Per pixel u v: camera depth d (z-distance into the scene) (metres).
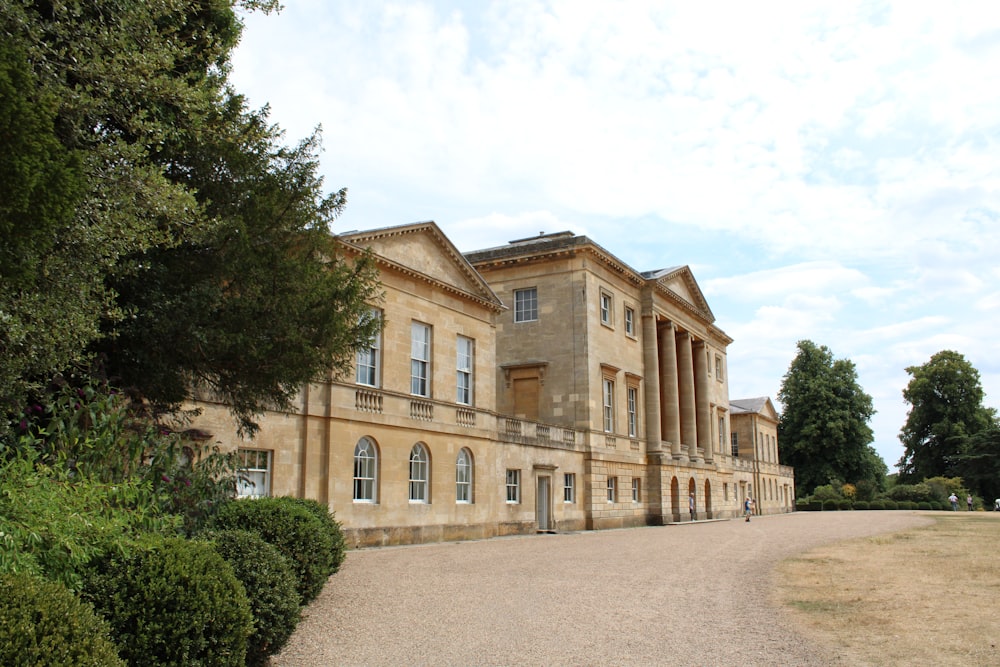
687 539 30.31
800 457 89.19
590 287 40.59
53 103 8.48
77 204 9.07
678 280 51.62
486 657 9.71
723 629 11.39
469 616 12.29
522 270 41.72
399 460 26.81
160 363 12.79
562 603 13.63
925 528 37.31
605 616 12.42
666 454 46.78
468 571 18.09
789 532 35.31
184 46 11.66
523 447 34.34
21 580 5.38
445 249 30.56
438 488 28.62
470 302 32.09
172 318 12.22
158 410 14.00
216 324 12.92
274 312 13.46
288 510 12.40
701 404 55.84
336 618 11.89
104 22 10.23
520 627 11.50
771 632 11.12
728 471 60.59
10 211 7.71
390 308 27.48
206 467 12.07
